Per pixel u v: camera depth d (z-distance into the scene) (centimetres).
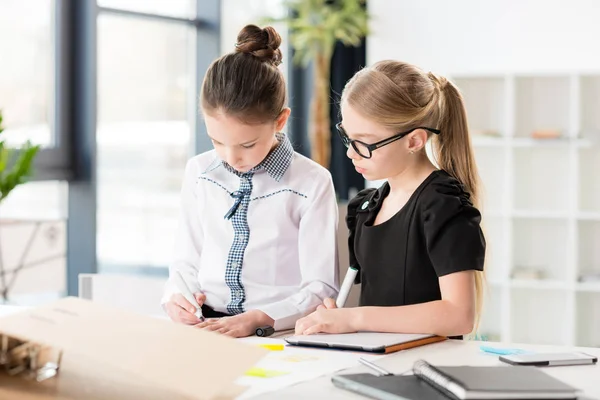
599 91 405
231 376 95
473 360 125
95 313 109
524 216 405
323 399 104
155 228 459
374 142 152
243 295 177
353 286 184
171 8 470
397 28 495
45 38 392
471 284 144
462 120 167
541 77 411
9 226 309
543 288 415
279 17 536
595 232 411
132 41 446
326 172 183
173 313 171
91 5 402
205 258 183
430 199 152
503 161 416
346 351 130
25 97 383
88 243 410
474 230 147
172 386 93
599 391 109
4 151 262
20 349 102
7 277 308
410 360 124
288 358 125
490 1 472
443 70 485
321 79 534
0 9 368
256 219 179
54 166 396
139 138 452
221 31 495
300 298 169
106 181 432
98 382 104
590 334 414
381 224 162
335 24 509
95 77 405
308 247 176
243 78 161
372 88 151
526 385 99
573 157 398
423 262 156
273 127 168
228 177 185
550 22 461
